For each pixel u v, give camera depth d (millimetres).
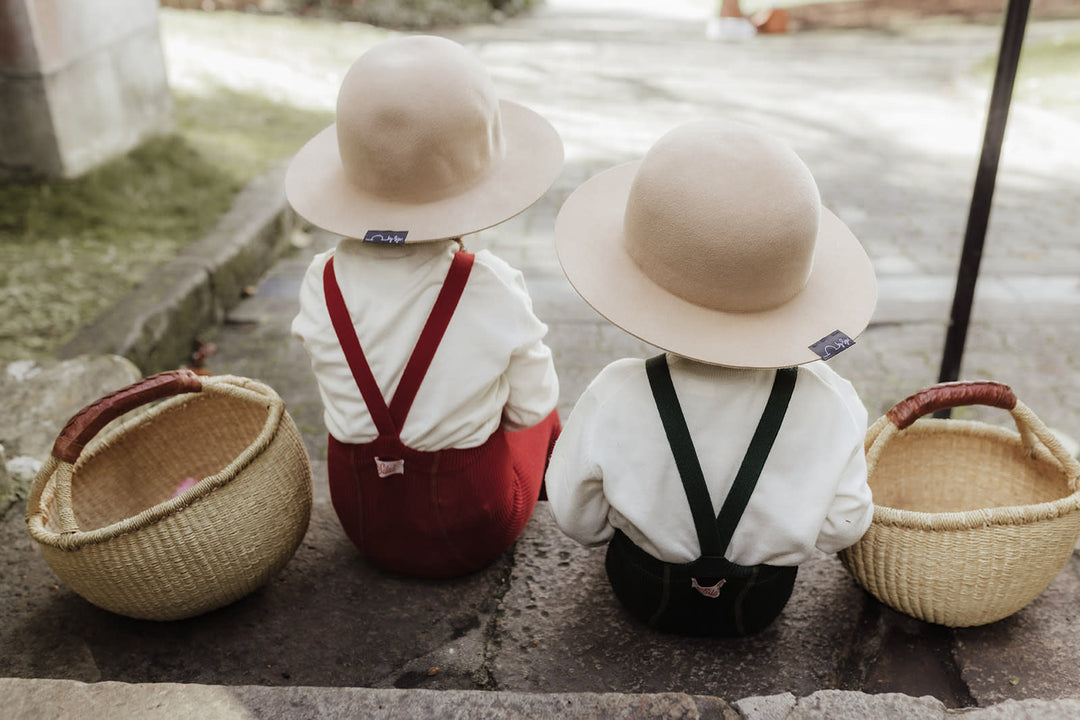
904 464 2068
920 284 4070
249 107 6207
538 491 2053
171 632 1824
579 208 1571
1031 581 1636
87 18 4230
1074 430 2996
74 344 2984
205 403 2084
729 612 1656
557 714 1349
